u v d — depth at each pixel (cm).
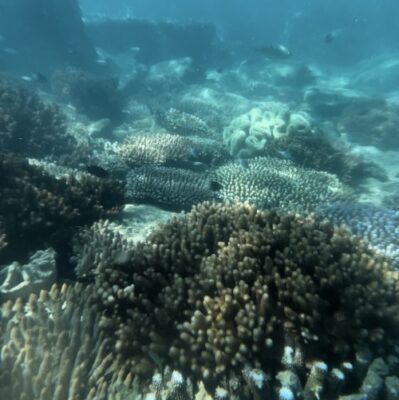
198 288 58
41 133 175
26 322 56
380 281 58
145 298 61
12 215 87
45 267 76
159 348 53
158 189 129
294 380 47
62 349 51
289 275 57
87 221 102
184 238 69
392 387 48
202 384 51
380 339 52
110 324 58
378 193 182
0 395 43
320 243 62
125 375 53
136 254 70
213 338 50
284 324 52
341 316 52
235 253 61
